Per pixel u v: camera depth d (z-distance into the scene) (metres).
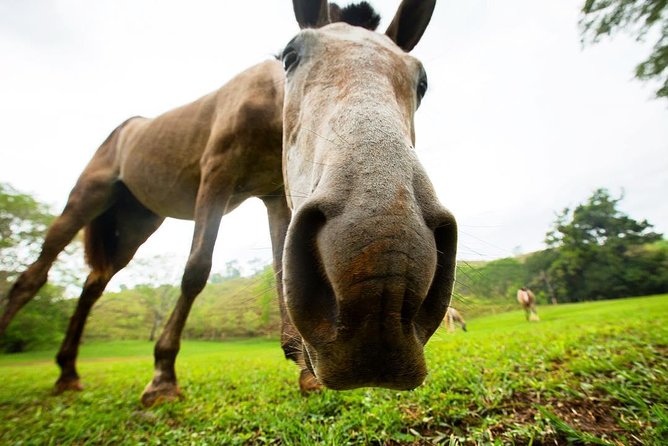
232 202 3.78
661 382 2.19
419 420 2.02
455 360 3.84
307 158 1.62
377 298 0.86
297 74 2.01
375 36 2.00
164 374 3.22
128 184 4.71
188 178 3.91
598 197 39.88
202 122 3.79
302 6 2.43
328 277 0.94
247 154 3.22
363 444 1.81
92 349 24.19
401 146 1.16
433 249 0.97
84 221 4.77
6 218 23.92
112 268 5.23
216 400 3.19
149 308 40.28
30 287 4.39
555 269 38.47
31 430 2.66
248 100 3.20
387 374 0.94
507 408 2.11
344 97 1.46
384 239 0.89
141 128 4.62
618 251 37.28
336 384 0.98
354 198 1.00
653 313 7.47
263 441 2.07
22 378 6.50
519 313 20.06
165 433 2.33
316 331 0.99
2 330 4.11
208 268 3.09
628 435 1.64
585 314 11.12
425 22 2.59
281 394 3.12
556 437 1.68
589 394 2.18
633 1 4.39
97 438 2.37
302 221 1.07
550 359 3.38
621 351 3.26
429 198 1.07
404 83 1.74
